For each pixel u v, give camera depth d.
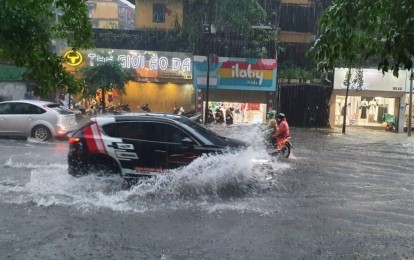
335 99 30.64
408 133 25.88
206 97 28.47
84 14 4.00
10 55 3.53
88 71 25.78
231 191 8.11
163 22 30.59
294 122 31.00
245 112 30.34
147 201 7.50
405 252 5.45
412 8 4.06
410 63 4.21
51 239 5.57
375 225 6.61
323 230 6.26
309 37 32.47
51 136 15.02
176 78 29.22
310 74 30.64
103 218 6.52
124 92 27.06
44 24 3.65
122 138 8.19
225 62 29.28
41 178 9.05
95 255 5.05
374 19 4.66
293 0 32.03
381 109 32.09
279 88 30.53
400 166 13.21
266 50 29.88
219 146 8.20
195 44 29.47
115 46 29.62
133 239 5.64
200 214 6.85
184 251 5.25
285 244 5.61
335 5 4.89
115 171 8.19
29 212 6.74
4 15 3.27
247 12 29.39
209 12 29.36
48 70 3.71
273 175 9.70
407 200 8.37
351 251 5.44
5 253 5.05
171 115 8.80
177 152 8.03
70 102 22.44
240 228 6.21
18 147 13.71
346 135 25.39
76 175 8.28
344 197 8.49
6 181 8.84
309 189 9.12
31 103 15.20
